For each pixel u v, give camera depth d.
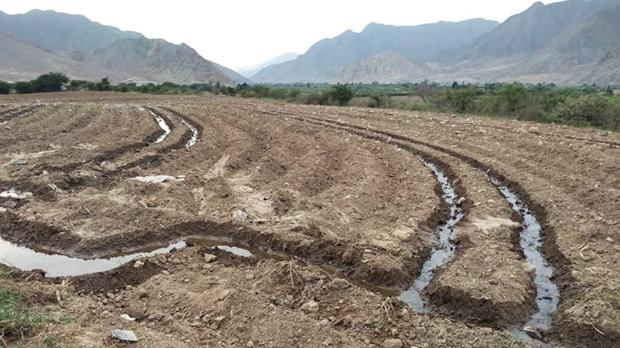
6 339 5.70
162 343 6.12
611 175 13.12
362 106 38.06
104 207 11.23
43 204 11.66
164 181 13.56
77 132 22.00
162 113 29.67
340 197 11.84
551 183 13.08
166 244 10.04
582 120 23.95
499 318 7.21
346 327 6.83
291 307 7.30
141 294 7.75
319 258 9.17
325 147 17.89
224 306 7.07
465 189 12.71
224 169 14.86
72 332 6.08
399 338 6.58
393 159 15.61
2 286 6.95
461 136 19.09
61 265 9.21
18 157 16.41
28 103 37.19
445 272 8.29
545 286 8.19
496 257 8.69
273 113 27.52
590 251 8.80
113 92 56.19
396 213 11.00
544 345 6.72
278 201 11.61
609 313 6.86
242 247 9.87
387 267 8.49
